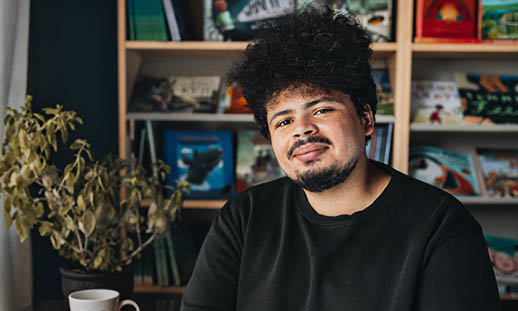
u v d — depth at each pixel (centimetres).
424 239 91
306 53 93
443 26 218
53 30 219
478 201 228
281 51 96
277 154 97
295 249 102
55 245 172
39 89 215
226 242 110
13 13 178
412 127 221
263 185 116
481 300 86
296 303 98
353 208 99
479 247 90
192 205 221
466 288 86
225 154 234
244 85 106
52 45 219
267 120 100
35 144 162
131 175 188
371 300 92
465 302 85
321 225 100
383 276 93
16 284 190
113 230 187
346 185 96
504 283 232
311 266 98
